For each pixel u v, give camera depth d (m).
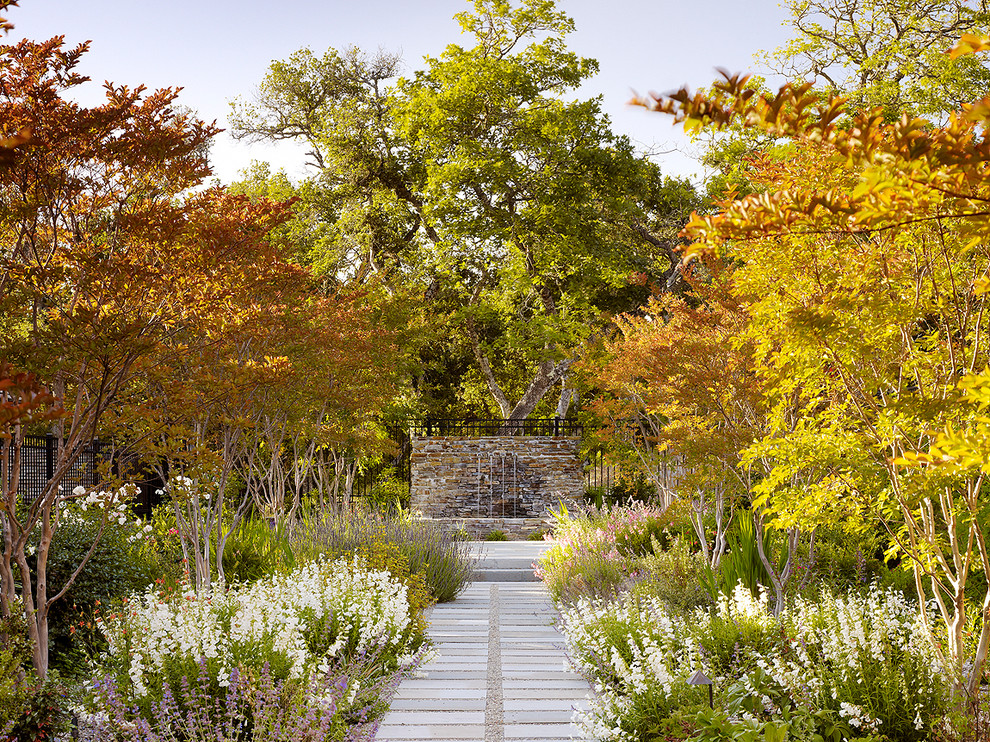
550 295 26.58
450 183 24.97
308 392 12.77
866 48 20.12
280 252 9.88
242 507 10.49
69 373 6.36
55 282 6.26
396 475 28.38
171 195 7.08
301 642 6.68
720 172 21.78
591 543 13.29
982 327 5.31
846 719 5.41
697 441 9.66
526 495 23.58
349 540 12.59
